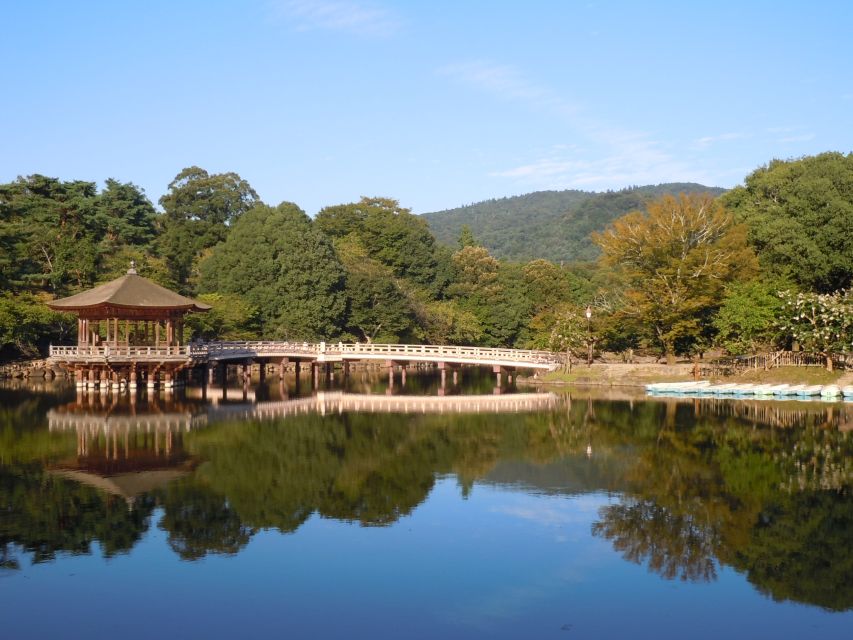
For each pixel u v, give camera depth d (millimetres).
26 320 74375
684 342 73250
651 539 24859
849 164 75125
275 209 100812
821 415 50062
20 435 42438
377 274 101125
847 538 24906
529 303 111000
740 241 70875
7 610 19641
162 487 31281
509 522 26781
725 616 19328
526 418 50875
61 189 98688
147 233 109312
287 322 90688
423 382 80188
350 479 33125
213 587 21094
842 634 18375
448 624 18906
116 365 62906
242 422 48344
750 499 29453
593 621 19062
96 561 22922
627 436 43312
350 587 21094
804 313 62938
